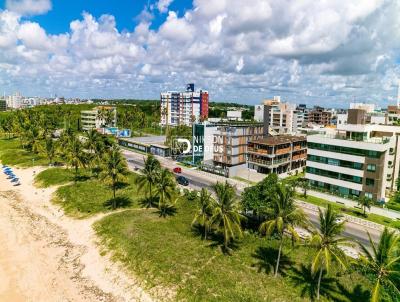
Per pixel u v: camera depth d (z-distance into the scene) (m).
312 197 80.88
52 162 118.81
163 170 66.88
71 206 74.00
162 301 40.50
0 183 97.19
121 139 162.38
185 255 48.88
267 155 100.62
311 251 51.00
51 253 55.22
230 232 50.03
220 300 38.84
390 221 65.06
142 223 60.88
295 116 199.12
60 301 42.84
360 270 43.78
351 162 79.38
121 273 47.06
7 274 49.47
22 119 189.62
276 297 39.22
